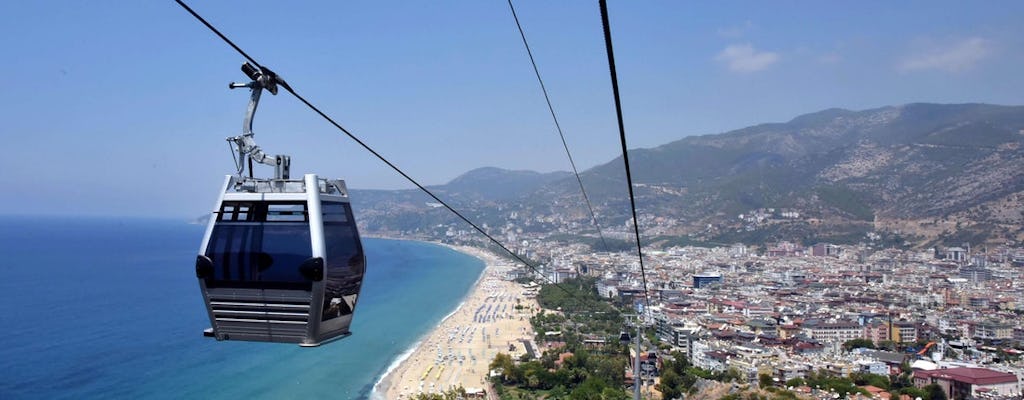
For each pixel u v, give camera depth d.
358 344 185.88
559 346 190.75
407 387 142.25
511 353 179.62
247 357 160.75
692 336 191.50
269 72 18.77
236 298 19.62
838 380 147.50
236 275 19.41
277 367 152.88
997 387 146.50
